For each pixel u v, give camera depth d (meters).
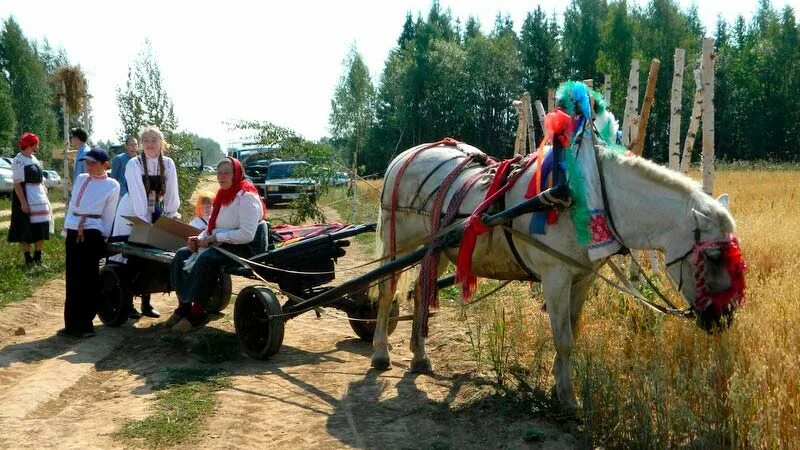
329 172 15.88
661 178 4.69
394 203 6.50
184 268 6.94
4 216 20.69
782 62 57.22
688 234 4.53
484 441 4.72
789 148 57.38
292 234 8.38
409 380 6.02
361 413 5.29
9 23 62.69
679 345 5.13
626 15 54.66
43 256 12.48
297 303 6.83
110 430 4.93
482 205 5.23
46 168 45.22
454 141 6.64
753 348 4.61
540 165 5.04
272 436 4.88
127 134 17.31
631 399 4.39
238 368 6.45
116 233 8.45
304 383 5.99
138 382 6.04
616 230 4.84
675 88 7.85
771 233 9.34
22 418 5.16
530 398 5.27
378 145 49.25
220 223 7.05
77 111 14.85
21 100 61.84
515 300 7.84
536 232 5.01
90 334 7.63
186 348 7.03
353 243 15.45
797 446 3.86
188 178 17.75
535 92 57.72
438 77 52.69
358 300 7.20
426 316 5.54
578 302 5.38
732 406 4.03
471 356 6.51
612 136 5.29
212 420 5.11
